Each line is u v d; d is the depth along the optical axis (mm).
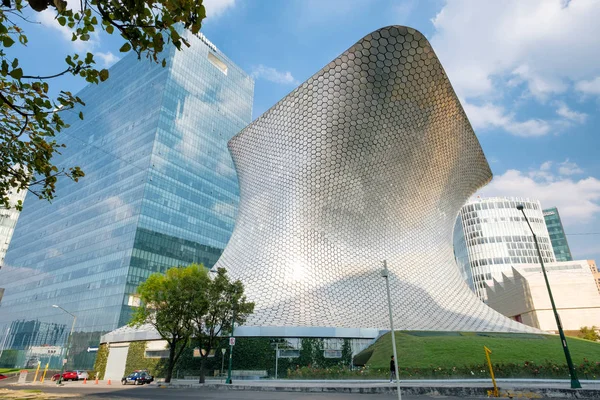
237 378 27672
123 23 4953
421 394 16156
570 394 14289
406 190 38625
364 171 36375
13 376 52938
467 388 15508
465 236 111000
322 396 16094
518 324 36125
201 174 95062
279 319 30297
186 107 96062
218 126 105438
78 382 36969
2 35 5141
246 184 43250
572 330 61438
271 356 27953
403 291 35750
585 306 62469
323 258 35562
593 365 20453
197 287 26531
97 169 95438
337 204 36750
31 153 8031
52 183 8523
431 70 32438
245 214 41875
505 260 103250
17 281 101750
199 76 103938
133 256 73188
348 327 29828
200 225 90750
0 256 120312
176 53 98312
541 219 109562
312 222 36781
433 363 22562
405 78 32438
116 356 36219
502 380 19344
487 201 110875
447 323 33969
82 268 82562
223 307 25984
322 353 28328
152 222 78875
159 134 86000
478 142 40438
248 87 124750
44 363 78188
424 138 36312
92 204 90312
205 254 90062
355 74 33406
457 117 36625
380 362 24547
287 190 38281
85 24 5133
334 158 36062
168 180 85125
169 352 31828
